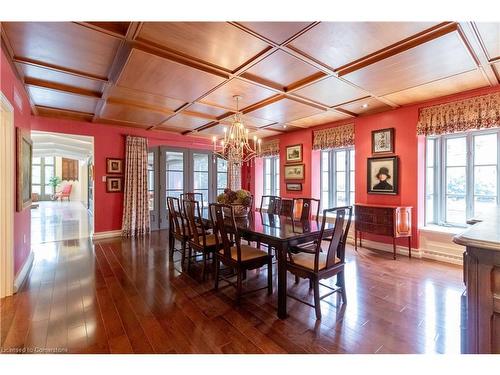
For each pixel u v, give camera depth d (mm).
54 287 2848
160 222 6125
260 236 2533
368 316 2260
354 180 4734
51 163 14180
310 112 4375
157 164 6055
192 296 2664
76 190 14312
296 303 2533
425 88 3305
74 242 4914
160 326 2105
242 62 2633
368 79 3021
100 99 3717
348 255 4035
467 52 2395
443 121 3619
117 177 5469
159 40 2242
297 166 5812
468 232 1168
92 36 2174
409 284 2916
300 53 2441
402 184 4070
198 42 2264
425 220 4039
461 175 3879
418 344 1874
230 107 4141
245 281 3102
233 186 6891
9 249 2627
